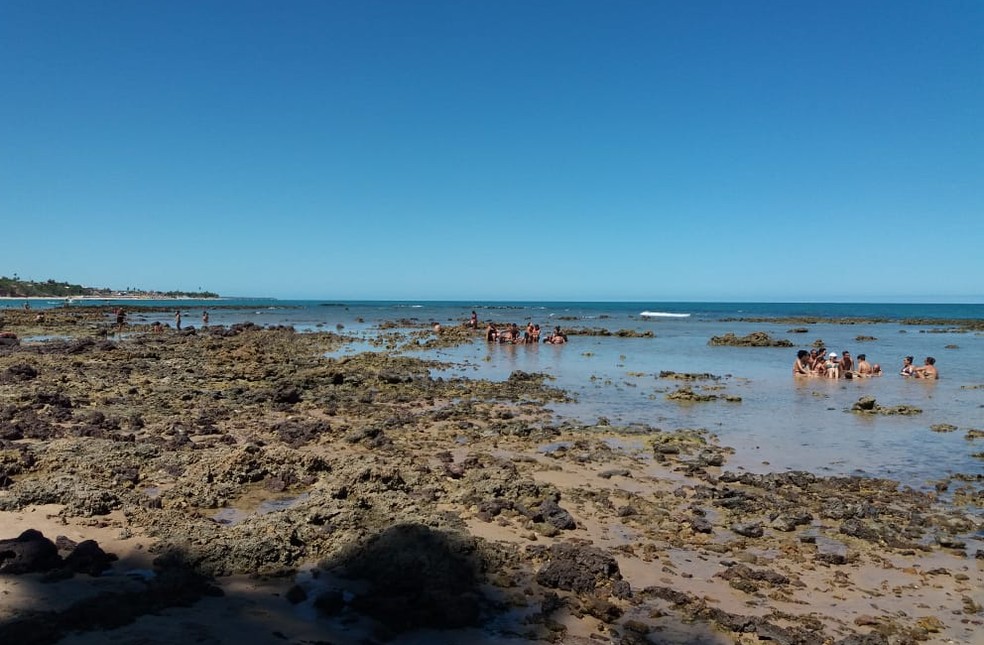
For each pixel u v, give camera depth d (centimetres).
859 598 830
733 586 848
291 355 3712
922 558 966
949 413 2161
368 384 2628
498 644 675
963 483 1364
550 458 1502
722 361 3828
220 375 2686
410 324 7538
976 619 779
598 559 850
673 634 720
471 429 1794
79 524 934
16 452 1295
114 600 679
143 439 1503
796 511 1151
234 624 664
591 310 15638
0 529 897
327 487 1084
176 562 796
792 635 718
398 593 770
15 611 640
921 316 11775
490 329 5141
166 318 9106
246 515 1028
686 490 1273
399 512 1019
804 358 3177
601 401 2355
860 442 1728
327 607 714
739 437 1780
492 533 991
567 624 729
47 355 3341
